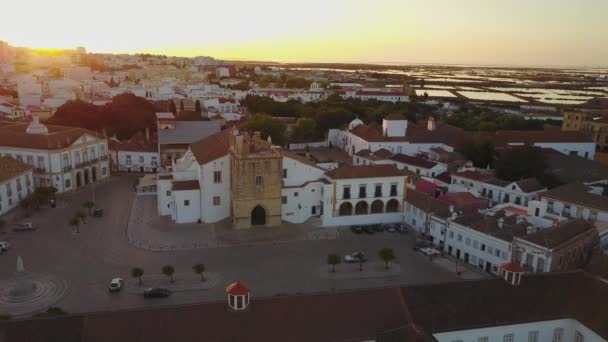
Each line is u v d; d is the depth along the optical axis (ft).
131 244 322.55
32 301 246.06
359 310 183.93
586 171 467.93
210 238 335.26
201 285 269.44
